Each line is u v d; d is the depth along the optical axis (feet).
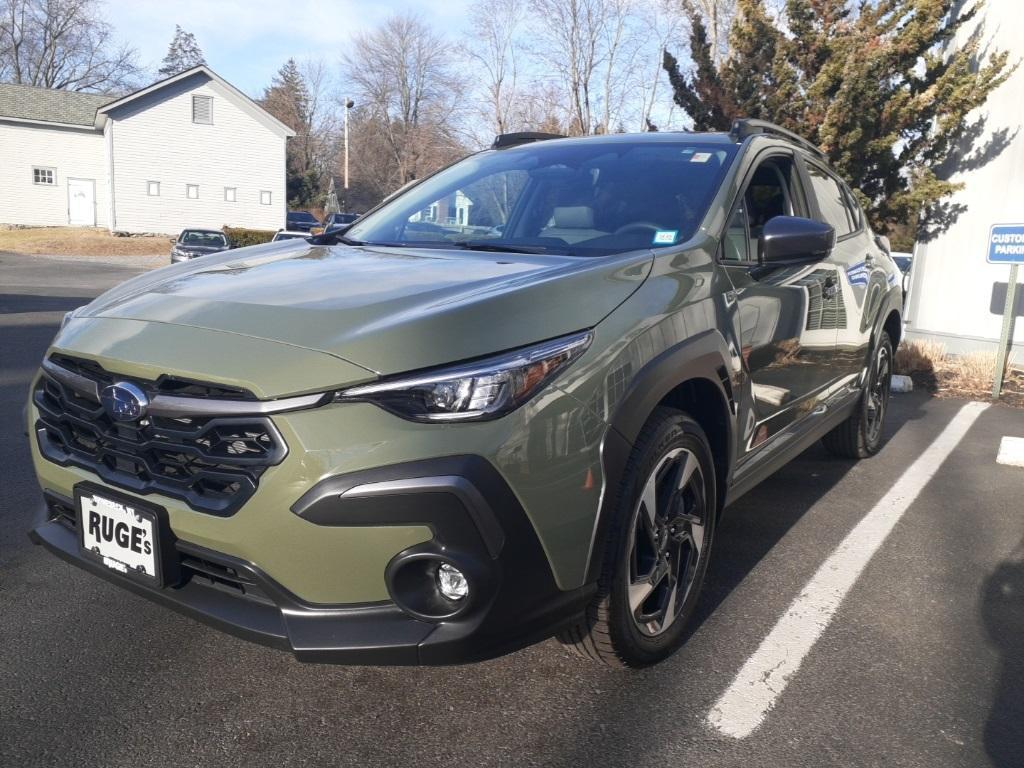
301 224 132.77
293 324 7.38
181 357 7.27
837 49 33.86
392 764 7.48
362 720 8.13
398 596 6.85
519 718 8.20
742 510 14.34
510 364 7.02
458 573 6.93
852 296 14.46
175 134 130.21
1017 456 17.46
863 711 8.42
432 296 7.75
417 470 6.67
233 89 132.16
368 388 6.78
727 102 37.06
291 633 6.94
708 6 85.15
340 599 6.95
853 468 17.13
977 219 30.91
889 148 32.81
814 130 34.76
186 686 8.63
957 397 25.75
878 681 8.99
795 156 13.43
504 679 8.88
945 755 7.75
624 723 8.14
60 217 139.44
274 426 6.79
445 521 6.72
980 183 30.86
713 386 9.30
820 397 13.69
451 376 6.84
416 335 7.00
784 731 8.05
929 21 32.17
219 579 7.40
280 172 138.21
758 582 11.41
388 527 6.72
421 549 6.78
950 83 31.32
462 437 6.80
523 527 7.01
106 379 7.73
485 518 6.78
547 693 8.63
